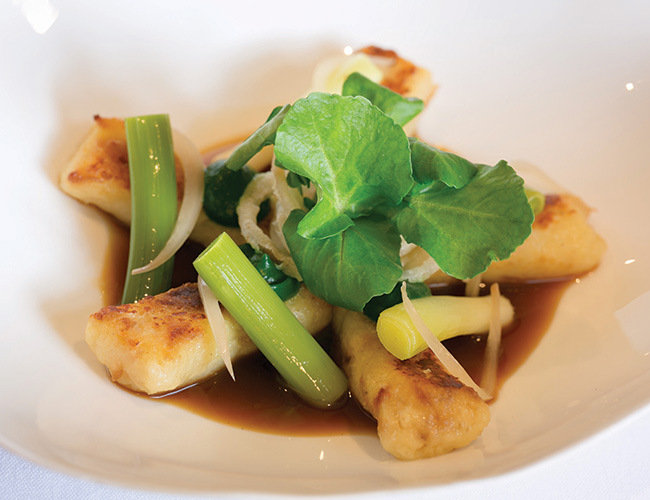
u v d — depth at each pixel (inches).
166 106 11.1
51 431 6.7
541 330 8.9
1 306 7.9
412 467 6.8
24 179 9.1
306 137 7.2
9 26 9.8
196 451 7.0
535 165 10.9
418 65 11.7
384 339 7.7
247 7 11.2
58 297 8.5
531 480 7.2
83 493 7.0
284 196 8.5
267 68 11.5
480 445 7.1
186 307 7.9
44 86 9.9
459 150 11.4
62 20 10.2
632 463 7.4
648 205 9.8
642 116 10.5
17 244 8.5
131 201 9.2
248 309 7.7
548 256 9.3
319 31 11.5
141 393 7.6
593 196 10.3
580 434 6.7
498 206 7.5
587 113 10.9
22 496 6.9
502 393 8.0
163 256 8.9
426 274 8.6
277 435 7.4
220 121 11.4
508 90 11.4
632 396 7.1
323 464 6.9
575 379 7.9
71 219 9.2
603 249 9.5
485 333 8.8
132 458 6.6
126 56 10.8
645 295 8.7
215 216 9.3
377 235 7.6
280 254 8.5
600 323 8.7
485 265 7.4
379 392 7.2
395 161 7.3
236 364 8.2
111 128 9.8
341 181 7.5
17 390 7.1
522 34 11.4
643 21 10.8
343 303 7.6
